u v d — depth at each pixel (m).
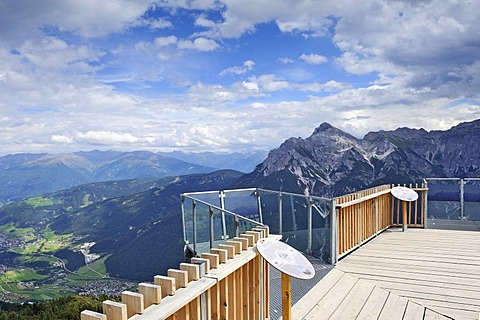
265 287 3.31
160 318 1.83
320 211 5.75
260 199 6.95
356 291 4.44
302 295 4.32
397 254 6.07
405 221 7.85
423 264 5.51
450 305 4.00
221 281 2.58
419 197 8.16
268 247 2.94
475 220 8.55
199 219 6.38
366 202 6.91
